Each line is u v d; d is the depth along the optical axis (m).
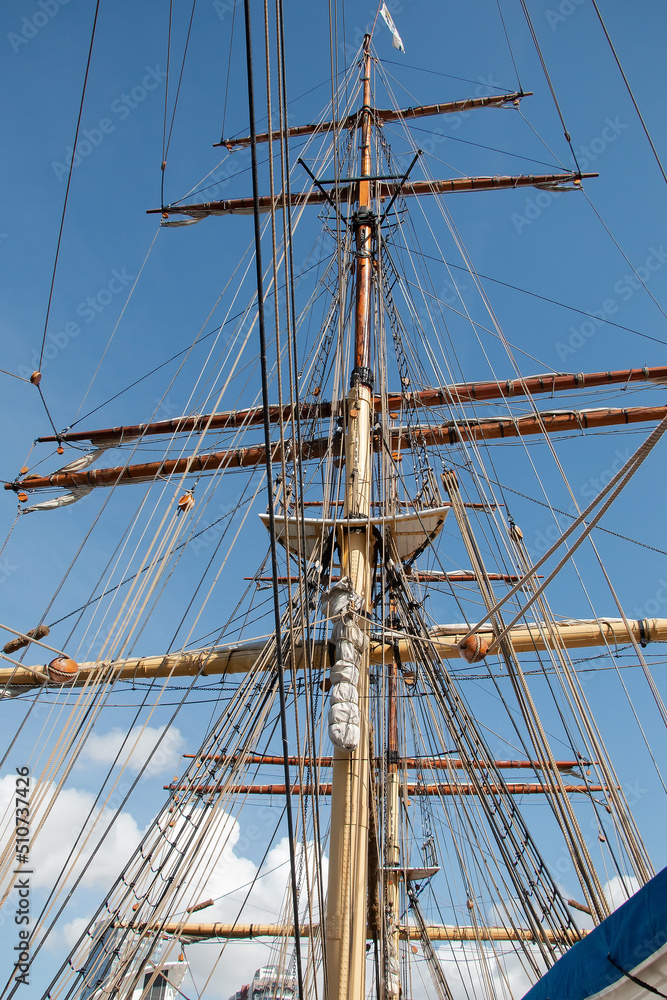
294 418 5.62
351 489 11.73
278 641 4.58
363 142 18.17
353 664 9.38
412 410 14.73
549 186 18.62
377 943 13.27
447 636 13.18
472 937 25.27
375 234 15.96
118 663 9.82
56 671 12.24
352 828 8.52
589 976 4.11
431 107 19.97
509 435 15.53
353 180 15.74
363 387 13.18
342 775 8.95
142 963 8.28
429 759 13.76
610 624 12.50
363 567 10.87
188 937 24.98
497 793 9.86
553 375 15.89
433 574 15.42
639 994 3.90
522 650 12.60
